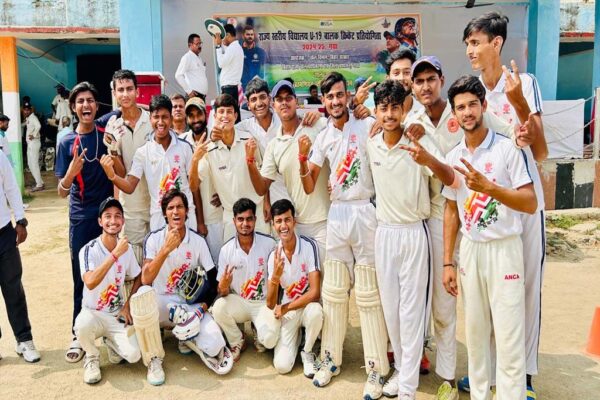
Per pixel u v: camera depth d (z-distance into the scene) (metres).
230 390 3.48
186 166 4.14
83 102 3.89
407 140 3.16
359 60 9.46
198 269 3.94
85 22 10.42
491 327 3.14
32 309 4.97
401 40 9.51
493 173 2.82
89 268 3.66
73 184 3.98
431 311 3.56
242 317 3.93
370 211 3.50
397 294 3.31
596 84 9.45
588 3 12.38
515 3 9.45
